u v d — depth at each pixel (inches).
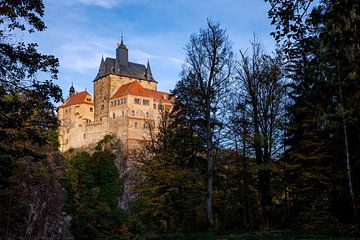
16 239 1579.7
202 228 960.9
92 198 2972.4
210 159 952.9
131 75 5093.5
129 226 1760.6
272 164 893.2
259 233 810.2
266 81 956.6
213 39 962.7
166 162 1114.1
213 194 1105.4
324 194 872.9
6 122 593.6
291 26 337.4
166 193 1073.5
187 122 1007.0
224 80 958.4
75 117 4842.5
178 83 982.4
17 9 554.6
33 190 1825.8
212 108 956.6
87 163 3678.6
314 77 759.1
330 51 331.0
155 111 4500.5
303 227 841.5
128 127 4143.7
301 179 896.9
